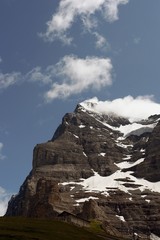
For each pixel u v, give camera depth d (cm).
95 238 17612
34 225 17700
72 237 16288
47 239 14650
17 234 14588
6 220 18550
